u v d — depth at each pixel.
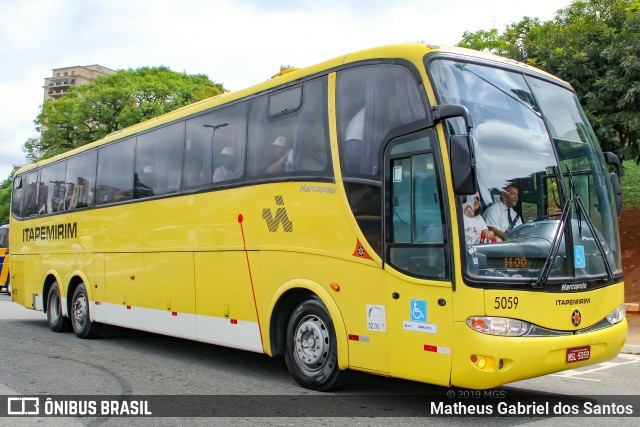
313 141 7.24
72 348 10.94
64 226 13.41
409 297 5.97
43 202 14.65
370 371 6.36
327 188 6.95
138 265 10.59
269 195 7.74
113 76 42.59
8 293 27.69
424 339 5.82
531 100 6.62
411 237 6.01
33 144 42.09
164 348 10.94
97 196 12.16
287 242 7.40
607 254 6.54
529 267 5.71
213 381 7.89
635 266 16.56
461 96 6.12
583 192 6.59
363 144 6.63
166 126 10.16
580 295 5.95
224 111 8.82
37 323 15.34
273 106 7.94
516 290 5.56
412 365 5.93
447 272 5.65
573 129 6.88
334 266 6.79
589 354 5.97
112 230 11.49
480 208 5.75
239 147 8.42
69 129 41.41
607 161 7.34
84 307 12.35
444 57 6.24
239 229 8.21
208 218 8.86
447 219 5.68
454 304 5.58
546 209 6.16
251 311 7.94
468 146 5.46
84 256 12.45
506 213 5.88
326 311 6.98
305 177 7.24
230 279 8.34
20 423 6.10
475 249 5.61
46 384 7.79
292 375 7.43
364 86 6.73
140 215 10.61
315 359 7.14
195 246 9.09
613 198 7.04
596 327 6.10
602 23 15.88
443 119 5.82
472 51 6.57
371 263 6.36
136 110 39.62
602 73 15.61
